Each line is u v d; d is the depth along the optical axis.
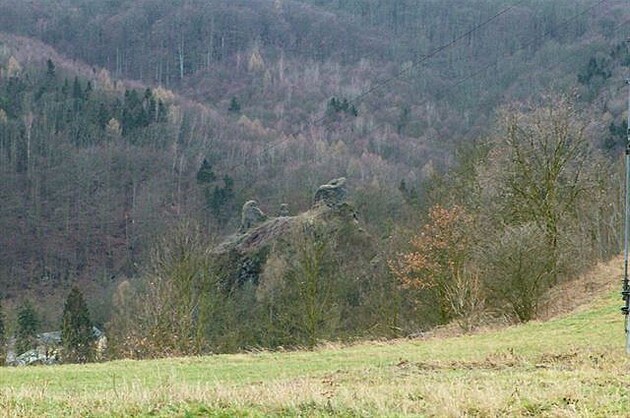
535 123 42.75
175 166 94.44
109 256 88.81
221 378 19.70
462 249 38.28
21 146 100.44
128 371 21.73
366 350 26.28
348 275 50.72
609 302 32.25
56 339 52.47
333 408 11.94
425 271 39.94
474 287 35.81
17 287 85.00
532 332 29.02
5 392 14.89
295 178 80.00
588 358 20.00
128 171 96.75
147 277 47.84
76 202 95.69
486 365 19.73
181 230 46.56
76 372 21.59
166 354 36.66
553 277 38.69
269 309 46.97
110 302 67.06
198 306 41.44
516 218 42.19
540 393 12.62
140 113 105.94
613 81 82.75
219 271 51.56
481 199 44.25
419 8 110.56
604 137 68.50
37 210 94.94
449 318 38.94
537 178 42.06
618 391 12.88
